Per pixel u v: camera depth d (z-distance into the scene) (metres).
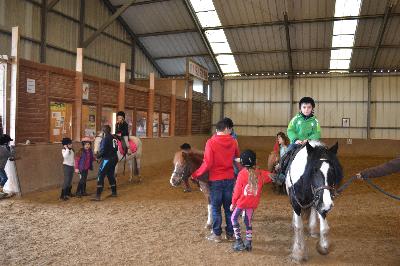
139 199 8.09
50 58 14.62
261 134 23.09
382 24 16.66
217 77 23.73
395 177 12.30
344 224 6.12
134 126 13.80
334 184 3.82
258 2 16.84
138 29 20.11
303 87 22.11
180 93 19.62
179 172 5.30
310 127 4.78
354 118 21.17
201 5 17.56
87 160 8.20
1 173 7.58
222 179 4.86
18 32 7.88
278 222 6.22
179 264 4.18
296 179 4.18
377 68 20.30
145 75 22.33
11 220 6.04
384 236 5.43
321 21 17.33
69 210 6.84
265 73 22.55
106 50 18.34
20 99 8.11
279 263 4.25
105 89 11.73
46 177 8.80
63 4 15.12
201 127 22.11
